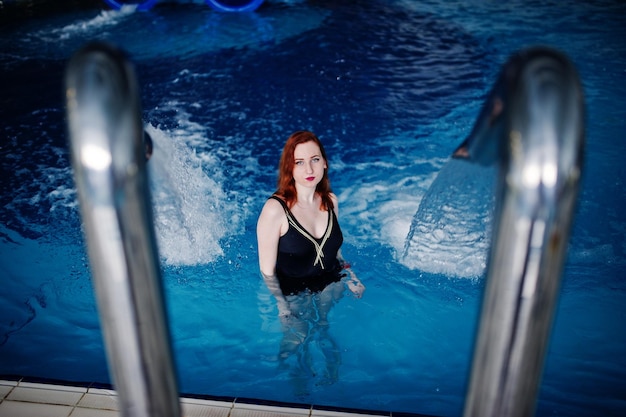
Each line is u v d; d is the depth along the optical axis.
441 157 5.19
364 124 5.77
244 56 7.44
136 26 8.57
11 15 9.20
